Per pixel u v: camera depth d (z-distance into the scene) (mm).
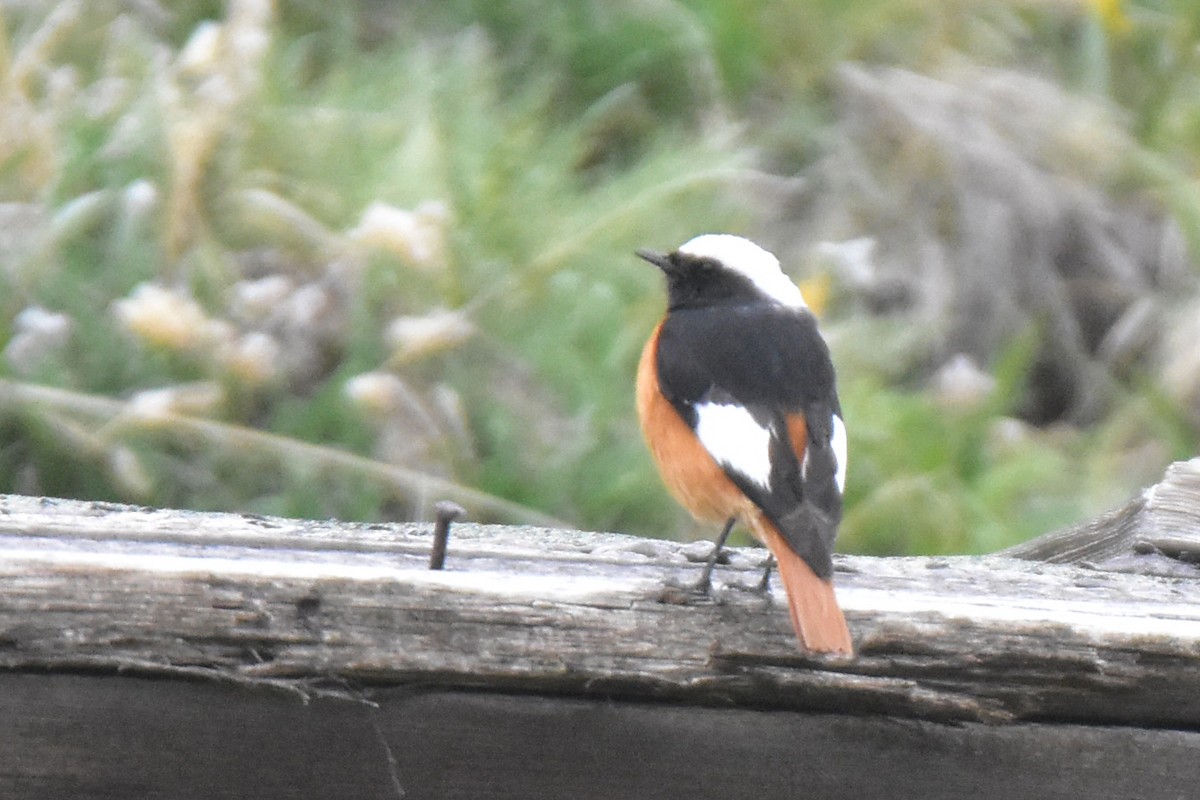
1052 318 14391
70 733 4906
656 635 5059
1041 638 5113
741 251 7973
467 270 11586
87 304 11078
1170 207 15055
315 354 11258
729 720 5148
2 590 4789
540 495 10922
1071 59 16078
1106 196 15062
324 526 6254
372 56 13953
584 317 11656
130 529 5719
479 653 4980
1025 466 12242
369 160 12328
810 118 14672
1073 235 14750
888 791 5203
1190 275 14766
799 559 5992
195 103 11898
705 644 5070
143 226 11305
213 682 4945
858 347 12352
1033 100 15289
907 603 5227
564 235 12047
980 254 14352
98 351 10930
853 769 5188
